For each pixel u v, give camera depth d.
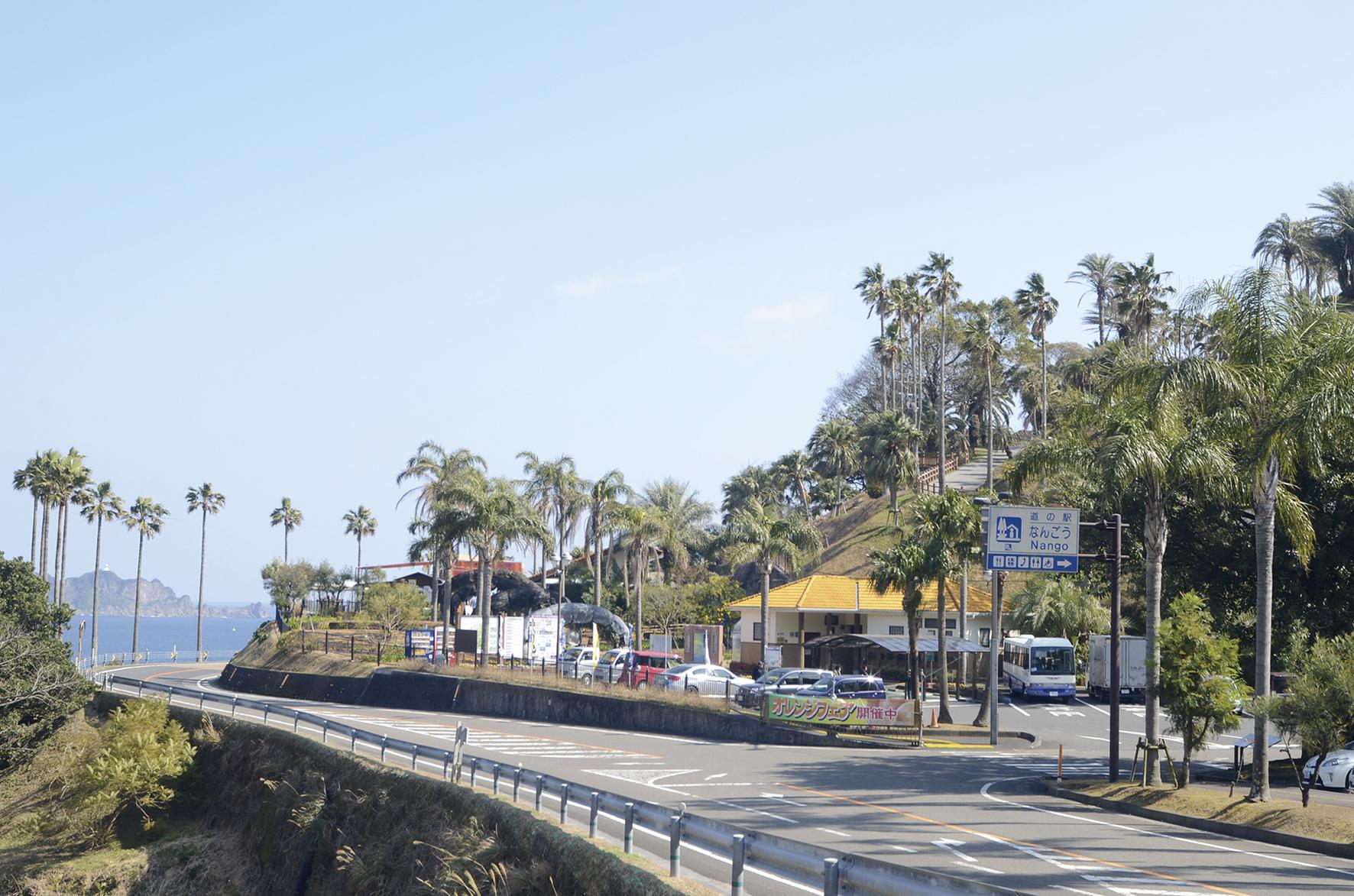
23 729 41.19
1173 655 27.42
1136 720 50.97
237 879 30.56
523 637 65.94
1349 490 33.56
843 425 123.19
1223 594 38.12
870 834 21.73
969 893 9.64
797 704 42.47
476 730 44.81
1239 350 26.84
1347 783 28.69
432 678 58.44
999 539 32.00
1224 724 27.14
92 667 78.69
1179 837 22.55
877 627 73.62
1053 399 118.38
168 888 31.34
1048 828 23.08
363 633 78.19
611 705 48.34
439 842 21.70
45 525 100.25
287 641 75.81
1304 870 18.86
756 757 36.66
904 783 30.50
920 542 50.34
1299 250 68.94
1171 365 27.20
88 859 33.81
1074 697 61.03
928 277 101.75
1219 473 27.41
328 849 27.41
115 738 37.12
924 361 133.12
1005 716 52.59
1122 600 72.56
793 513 116.38
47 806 38.03
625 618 92.62
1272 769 32.75
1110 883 17.25
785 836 21.27
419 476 85.56
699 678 51.62
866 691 47.47
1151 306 87.38
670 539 87.75
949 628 72.62
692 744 40.94
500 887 18.27
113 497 113.31
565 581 101.62
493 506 62.28
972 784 30.61
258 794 34.16
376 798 26.73
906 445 97.50
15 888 32.12
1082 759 37.34
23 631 43.25
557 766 33.25
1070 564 31.75
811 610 73.44
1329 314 26.69
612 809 17.38
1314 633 35.47
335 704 62.31
